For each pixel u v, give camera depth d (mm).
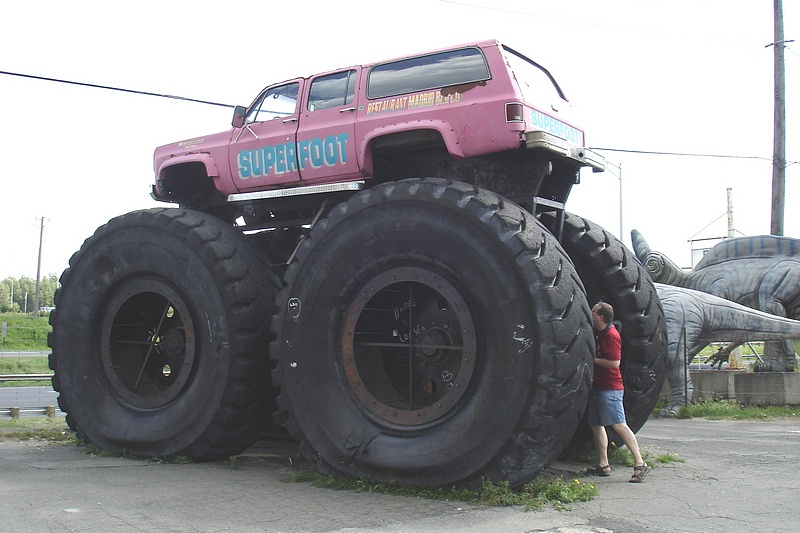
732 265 17438
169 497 5855
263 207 8492
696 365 23250
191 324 7793
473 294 6008
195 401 7484
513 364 5723
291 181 7820
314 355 6738
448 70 6961
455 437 5891
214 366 7434
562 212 7535
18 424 11039
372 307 6969
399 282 6586
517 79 6793
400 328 7121
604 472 6945
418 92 7035
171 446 7555
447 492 5910
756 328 14984
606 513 5418
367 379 6844
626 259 7734
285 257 9086
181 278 7738
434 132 6938
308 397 6680
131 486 6273
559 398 5598
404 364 7098
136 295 8445
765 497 6000
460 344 6660
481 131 6590
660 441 9602
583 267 7824
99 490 6078
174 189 9211
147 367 8625
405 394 7074
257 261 7852
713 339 15227
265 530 4895
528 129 6555
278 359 6891
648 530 4957
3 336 56438
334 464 6457
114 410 8125
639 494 6094
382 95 7301
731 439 9852
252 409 7477
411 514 5324
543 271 5727
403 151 7445
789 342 16922
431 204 6262
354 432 6418
